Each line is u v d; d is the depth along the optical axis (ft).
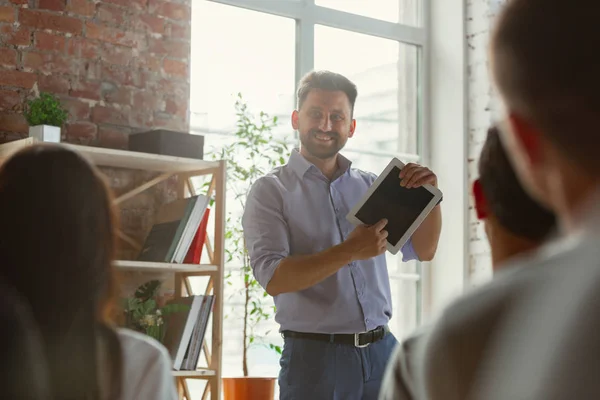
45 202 3.11
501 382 1.57
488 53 1.77
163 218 11.64
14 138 11.00
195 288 12.75
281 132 14.28
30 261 3.08
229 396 11.29
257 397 11.21
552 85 1.58
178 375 10.41
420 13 16.17
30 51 11.21
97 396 3.18
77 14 11.60
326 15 14.94
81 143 11.50
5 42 11.05
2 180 3.17
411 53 16.10
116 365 3.36
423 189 9.09
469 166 15.39
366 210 8.96
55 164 3.17
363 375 9.09
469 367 1.82
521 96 1.65
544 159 1.72
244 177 12.64
